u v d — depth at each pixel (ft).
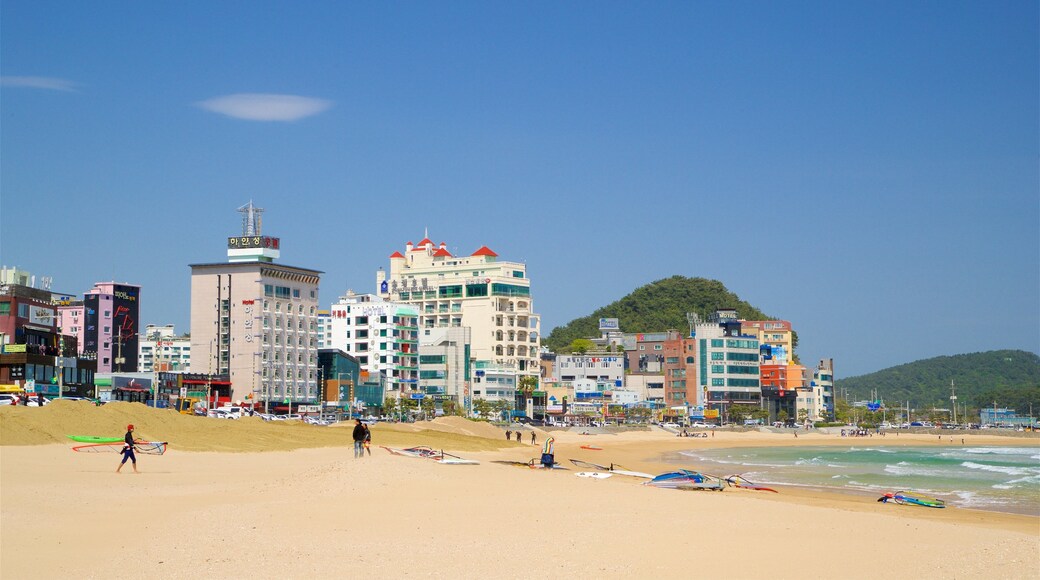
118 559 102.73
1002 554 106.93
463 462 235.40
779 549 110.42
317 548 109.19
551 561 102.63
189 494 161.27
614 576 95.81
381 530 121.19
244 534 117.39
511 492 159.43
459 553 106.73
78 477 187.93
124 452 203.82
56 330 569.23
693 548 110.42
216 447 305.73
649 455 518.78
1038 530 160.66
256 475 206.59
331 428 465.47
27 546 109.91
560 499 152.25
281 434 375.45
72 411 296.10
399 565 100.48
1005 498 251.80
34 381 475.31
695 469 383.04
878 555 107.55
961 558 105.19
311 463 255.09
